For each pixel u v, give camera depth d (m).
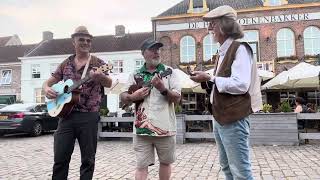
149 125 3.91
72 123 4.24
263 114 10.45
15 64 35.06
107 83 4.22
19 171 6.98
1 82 35.44
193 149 9.73
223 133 2.91
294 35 23.89
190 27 25.08
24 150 10.34
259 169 6.64
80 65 4.43
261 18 24.31
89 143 4.27
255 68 2.98
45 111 16.09
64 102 4.16
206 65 24.42
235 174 2.87
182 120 11.28
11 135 15.80
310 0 24.45
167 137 4.01
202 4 25.17
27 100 33.69
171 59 25.12
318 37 23.67
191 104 22.55
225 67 2.90
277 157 8.04
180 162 7.60
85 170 4.25
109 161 7.98
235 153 2.85
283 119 10.31
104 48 32.50
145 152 4.03
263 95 22.31
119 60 31.58
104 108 13.45
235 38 3.01
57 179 4.27
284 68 23.50
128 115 13.72
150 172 6.52
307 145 10.21
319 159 7.62
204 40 24.84
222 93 2.86
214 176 6.12
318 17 23.70
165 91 3.88
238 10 24.41
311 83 16.08
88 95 4.29
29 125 14.77
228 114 2.82
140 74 4.11
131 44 32.47
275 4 24.17
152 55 4.05
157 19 25.52
